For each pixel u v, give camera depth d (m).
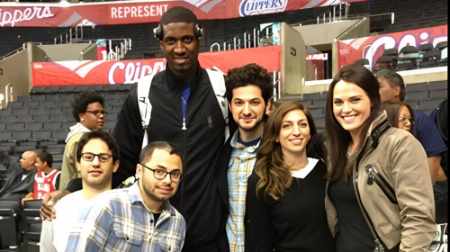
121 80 9.98
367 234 1.56
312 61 10.53
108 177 2.00
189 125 1.92
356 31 11.77
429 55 8.34
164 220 1.70
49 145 7.17
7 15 14.70
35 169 4.91
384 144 1.52
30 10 14.82
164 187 1.63
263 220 1.79
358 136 1.62
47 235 1.96
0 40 15.34
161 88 1.98
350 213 1.62
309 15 14.39
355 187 1.57
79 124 2.79
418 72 7.80
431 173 2.20
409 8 13.44
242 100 1.82
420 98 6.77
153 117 1.95
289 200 1.74
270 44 12.12
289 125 1.78
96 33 15.70
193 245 1.90
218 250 1.91
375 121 1.56
